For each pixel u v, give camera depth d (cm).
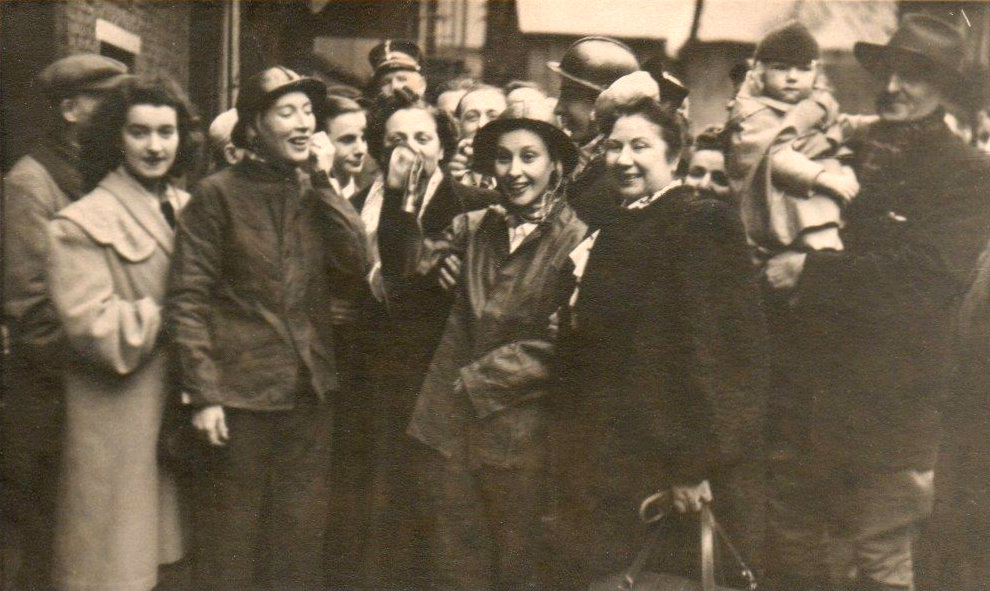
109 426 291
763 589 308
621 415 277
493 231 295
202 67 303
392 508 306
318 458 303
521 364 292
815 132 299
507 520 300
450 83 302
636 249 273
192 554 305
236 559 298
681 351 266
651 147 276
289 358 293
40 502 301
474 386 296
